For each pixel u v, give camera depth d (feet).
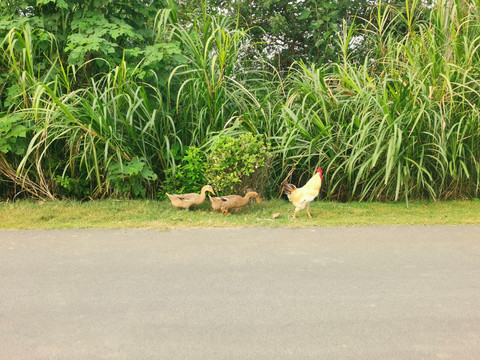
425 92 26.45
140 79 27.53
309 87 29.35
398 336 11.45
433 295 13.88
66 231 20.81
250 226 21.81
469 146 27.63
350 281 14.94
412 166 27.14
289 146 27.86
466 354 10.64
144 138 27.22
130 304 13.15
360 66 30.78
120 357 10.46
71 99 25.46
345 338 11.34
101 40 25.46
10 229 21.08
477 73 27.32
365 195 28.76
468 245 18.90
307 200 22.70
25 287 14.33
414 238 19.95
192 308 12.92
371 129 27.02
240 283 14.74
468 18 29.07
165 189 27.02
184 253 17.72
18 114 25.17
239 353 10.65
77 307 12.95
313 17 41.14
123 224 21.81
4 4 27.14
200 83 27.66
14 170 26.58
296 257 17.30
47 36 25.88
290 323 12.09
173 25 28.02
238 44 30.99
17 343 11.03
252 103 29.94
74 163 25.99
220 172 25.08
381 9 39.96
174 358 10.44
